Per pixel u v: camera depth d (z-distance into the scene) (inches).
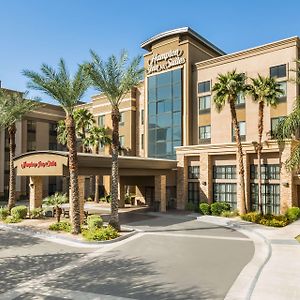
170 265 653.3
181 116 1740.9
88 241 868.6
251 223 1131.3
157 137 1845.5
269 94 1227.9
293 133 941.2
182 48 1761.8
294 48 1425.9
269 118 1475.1
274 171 1315.2
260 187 1248.2
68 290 519.2
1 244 870.4
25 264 673.6
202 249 788.0
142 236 958.4
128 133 2084.2
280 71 1462.8
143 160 1429.6
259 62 1529.3
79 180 1169.4
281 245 792.3
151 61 1894.7
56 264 672.4
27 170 1294.3
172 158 1766.7
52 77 1003.9
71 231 981.2
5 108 1466.5
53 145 2564.0
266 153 1337.4
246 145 1354.6
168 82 1811.0
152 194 1761.8
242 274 588.7
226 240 892.6
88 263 677.3
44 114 2500.0
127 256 729.6
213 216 1327.5
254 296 471.2
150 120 1883.6
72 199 989.8
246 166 1362.0
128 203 1861.5
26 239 936.9
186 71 1738.4
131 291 511.2
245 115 1557.6
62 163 1160.2
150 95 1892.2
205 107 1706.4
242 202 1263.5
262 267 615.8
